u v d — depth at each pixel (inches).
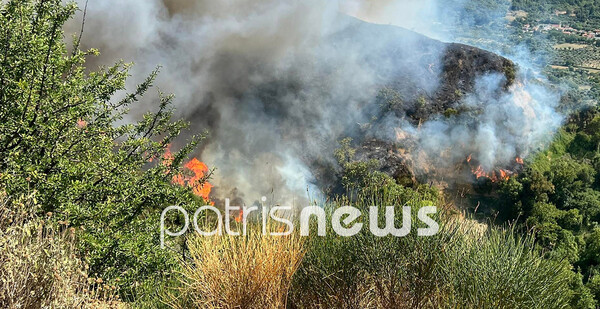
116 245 165.3
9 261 100.8
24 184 150.0
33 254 104.7
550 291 116.4
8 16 175.6
